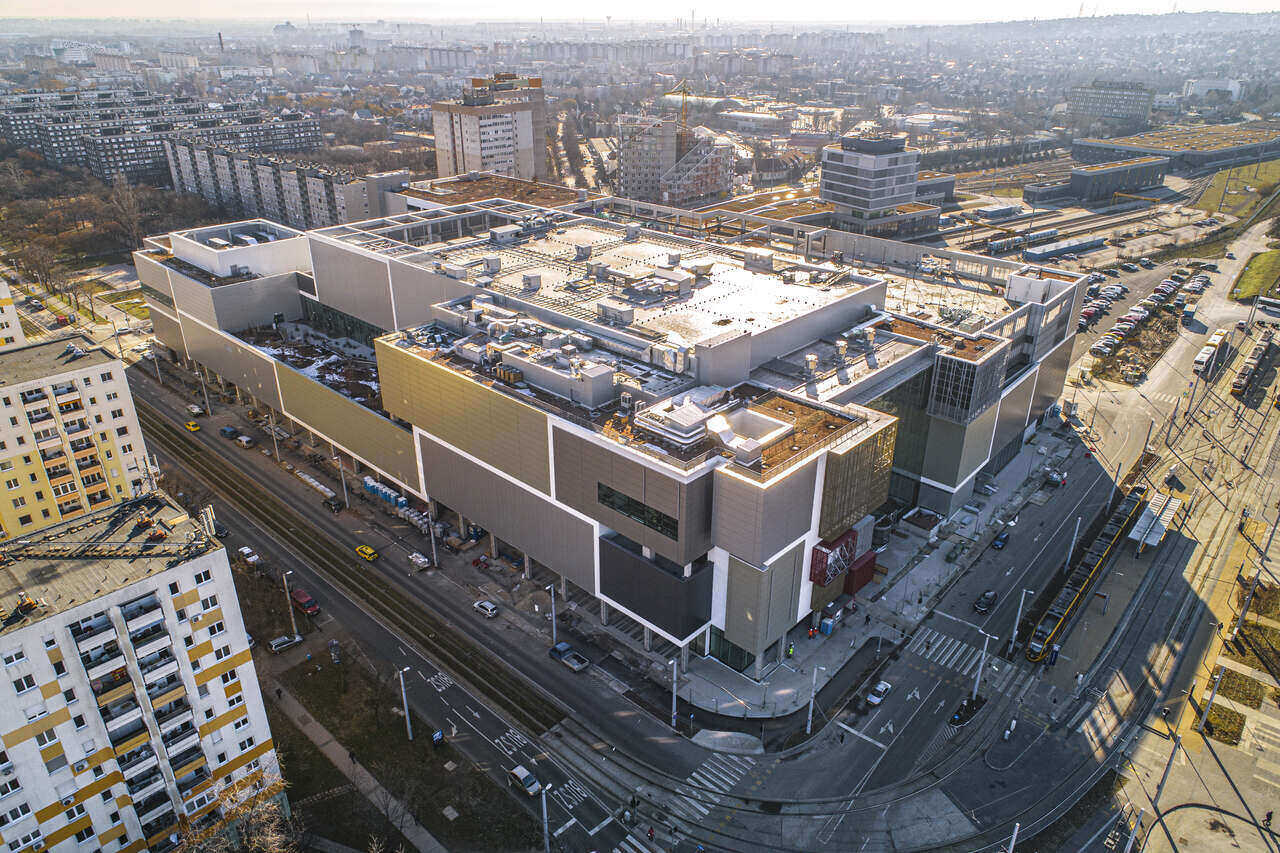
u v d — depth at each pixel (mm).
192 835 86750
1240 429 188500
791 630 126188
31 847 77312
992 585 137000
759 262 173125
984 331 153625
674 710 110125
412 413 143625
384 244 186000
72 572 79625
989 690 116000
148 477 139500
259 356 180125
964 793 101000
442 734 107750
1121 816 97500
